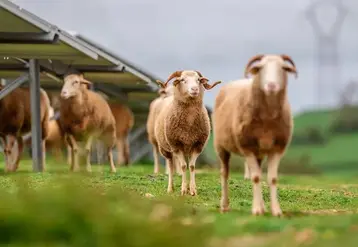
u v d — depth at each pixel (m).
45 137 25.56
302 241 10.00
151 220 9.70
